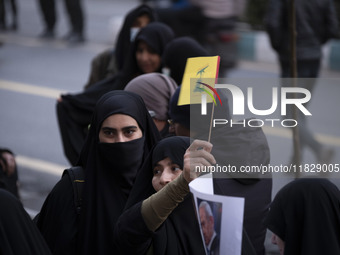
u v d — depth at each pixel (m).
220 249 4.44
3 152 8.42
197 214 4.58
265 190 5.33
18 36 26.45
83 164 6.07
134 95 6.08
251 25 23.06
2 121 16.50
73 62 22.25
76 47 24.53
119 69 10.59
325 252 4.70
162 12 16.62
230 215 4.38
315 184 4.81
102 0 35.94
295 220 4.82
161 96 7.53
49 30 26.06
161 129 7.57
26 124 16.27
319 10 13.75
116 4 34.88
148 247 5.13
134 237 4.94
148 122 6.14
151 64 9.59
